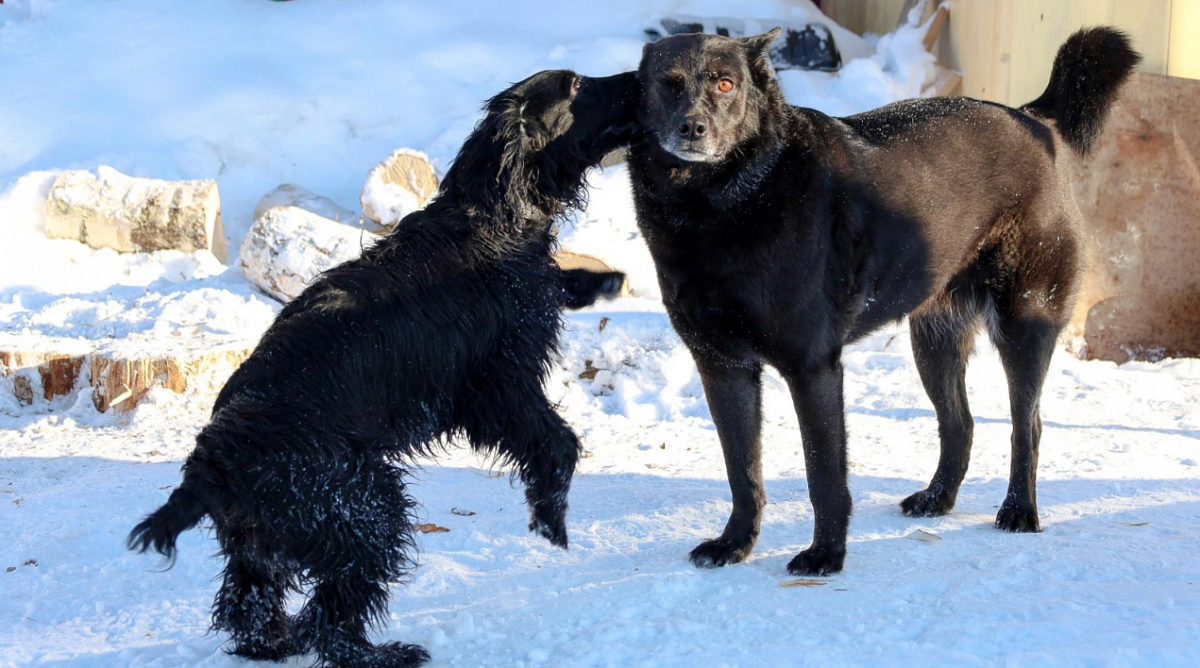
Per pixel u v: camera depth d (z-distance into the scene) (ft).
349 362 10.82
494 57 39.19
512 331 12.17
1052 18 30.25
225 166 35.96
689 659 10.59
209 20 40.70
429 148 34.88
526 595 12.80
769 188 13.38
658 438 20.94
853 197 14.11
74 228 30.86
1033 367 15.79
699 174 13.33
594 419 22.44
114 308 26.86
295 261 26.68
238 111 36.96
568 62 37.35
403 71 38.81
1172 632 10.49
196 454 10.10
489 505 16.60
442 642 11.35
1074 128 17.07
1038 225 15.90
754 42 13.76
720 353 14.10
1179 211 27.20
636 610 12.10
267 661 11.28
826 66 37.73
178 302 26.58
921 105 15.78
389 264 11.70
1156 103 26.86
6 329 25.81
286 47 39.91
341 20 40.93
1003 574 12.78
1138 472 17.60
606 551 14.53
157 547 9.71
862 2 42.37
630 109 13.74
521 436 12.14
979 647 10.54
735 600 12.40
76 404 22.84
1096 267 27.09
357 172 36.35
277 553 10.41
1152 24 27.78
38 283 29.25
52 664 11.13
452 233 12.16
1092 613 11.24
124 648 11.57
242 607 11.10
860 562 13.78
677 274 13.92
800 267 13.43
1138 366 26.43
